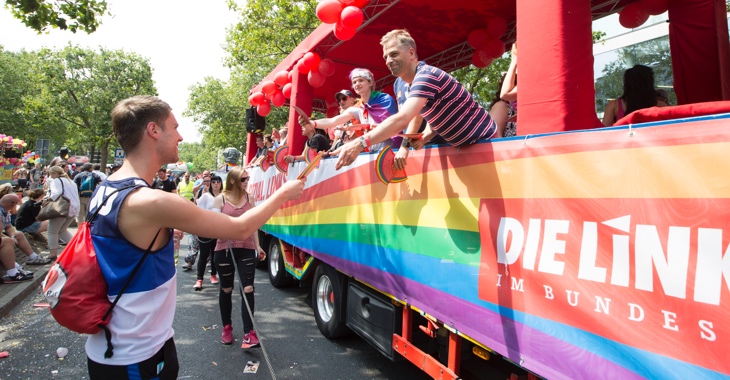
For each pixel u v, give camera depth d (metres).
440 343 3.14
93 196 1.80
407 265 3.12
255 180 8.72
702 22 3.58
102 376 1.74
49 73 41.72
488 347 2.30
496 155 2.31
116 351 1.72
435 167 2.83
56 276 1.66
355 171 4.01
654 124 1.59
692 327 1.43
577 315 1.81
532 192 2.08
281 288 7.23
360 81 4.29
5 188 8.20
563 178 1.92
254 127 8.80
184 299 6.57
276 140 8.02
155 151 1.88
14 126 45.91
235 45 20.45
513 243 2.17
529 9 2.38
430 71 2.38
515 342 2.12
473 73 12.48
